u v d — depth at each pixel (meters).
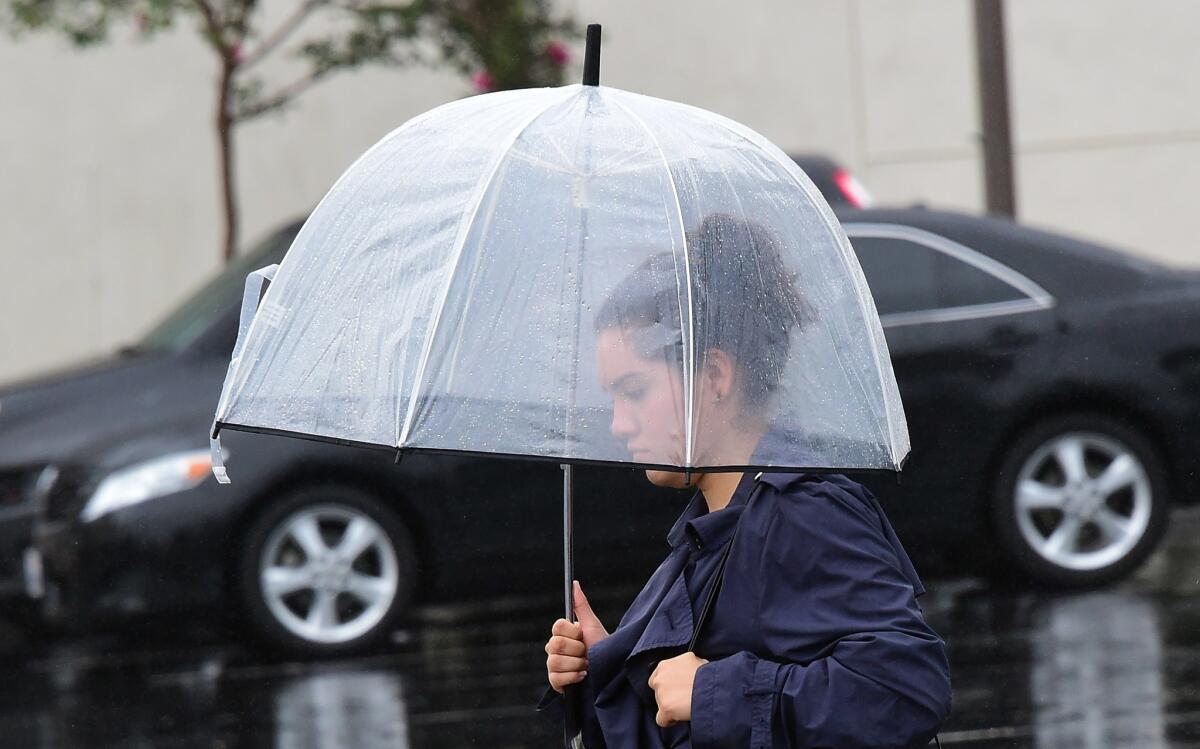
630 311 7.51
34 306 54.59
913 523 26.19
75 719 22.75
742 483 7.67
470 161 7.94
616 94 8.20
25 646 29.09
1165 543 29.98
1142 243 55.41
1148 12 55.03
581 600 8.74
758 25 55.25
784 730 7.17
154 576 25.16
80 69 54.44
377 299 7.83
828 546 7.29
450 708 22.06
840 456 7.51
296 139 54.41
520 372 7.52
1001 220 27.34
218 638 28.05
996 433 26.27
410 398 7.52
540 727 20.80
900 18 55.03
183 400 27.25
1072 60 55.28
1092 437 26.41
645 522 26.09
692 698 7.24
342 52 41.88
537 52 41.22
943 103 54.97
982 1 35.16
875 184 55.44
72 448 27.45
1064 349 26.33
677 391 7.41
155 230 54.59
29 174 54.47
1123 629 23.73
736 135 8.13
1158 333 26.47
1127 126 55.31
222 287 29.84
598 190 7.75
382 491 25.73
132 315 54.66
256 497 25.36
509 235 7.71
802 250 7.85
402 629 25.91
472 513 25.86
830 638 7.21
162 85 54.53
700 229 7.64
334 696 23.08
